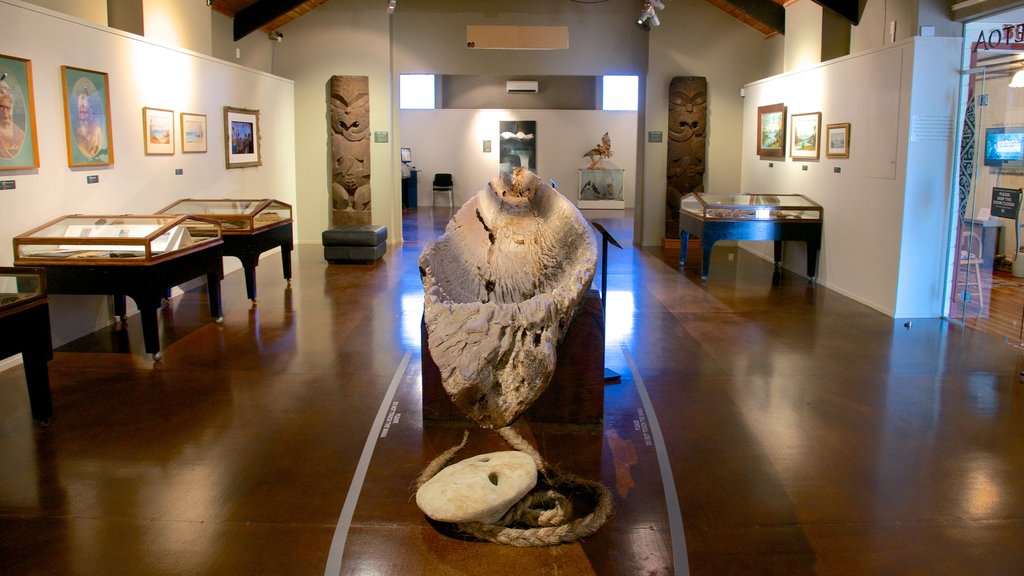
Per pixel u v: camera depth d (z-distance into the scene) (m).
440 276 3.58
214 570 2.79
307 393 4.71
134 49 6.78
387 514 3.22
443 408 4.16
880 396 4.68
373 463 3.71
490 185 4.73
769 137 9.88
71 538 3.00
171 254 5.54
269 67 10.92
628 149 18.03
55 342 5.70
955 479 3.55
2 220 5.17
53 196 5.70
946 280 6.68
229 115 8.87
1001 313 6.89
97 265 5.22
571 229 3.96
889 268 6.83
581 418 4.11
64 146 5.81
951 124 6.42
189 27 8.35
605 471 3.65
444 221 14.95
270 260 9.99
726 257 10.39
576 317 4.01
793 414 4.38
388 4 10.85
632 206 18.17
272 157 10.42
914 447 3.91
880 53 6.90
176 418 4.29
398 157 11.69
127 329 6.27
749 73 11.05
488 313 2.98
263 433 4.08
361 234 9.60
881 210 6.96
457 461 3.70
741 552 2.93
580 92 18.44
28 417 4.29
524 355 2.81
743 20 10.81
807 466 3.69
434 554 2.92
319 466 3.68
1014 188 6.23
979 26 6.40
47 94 5.60
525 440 3.99
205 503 3.30
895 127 6.66
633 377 5.03
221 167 8.74
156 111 7.16
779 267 9.51
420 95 18.22
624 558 2.90
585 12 11.07
